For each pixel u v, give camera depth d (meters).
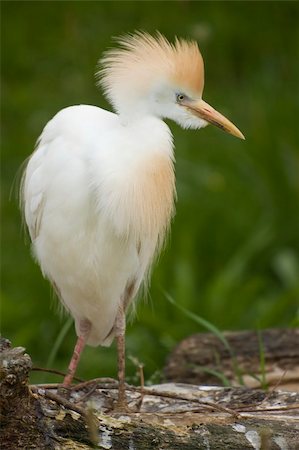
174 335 10.54
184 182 12.98
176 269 11.43
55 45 15.40
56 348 9.02
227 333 9.43
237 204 12.71
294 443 6.69
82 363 10.46
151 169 7.38
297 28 15.55
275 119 13.55
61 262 7.79
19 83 15.00
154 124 7.48
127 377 9.64
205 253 12.27
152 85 7.52
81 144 7.46
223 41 15.59
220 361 9.24
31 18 15.90
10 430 6.26
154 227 7.62
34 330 10.66
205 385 8.77
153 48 7.59
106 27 15.45
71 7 15.87
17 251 12.36
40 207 7.77
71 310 8.15
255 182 12.98
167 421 6.79
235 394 7.79
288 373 9.03
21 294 11.54
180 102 7.65
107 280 7.79
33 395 6.40
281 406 7.45
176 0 15.77
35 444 6.32
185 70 7.54
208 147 13.62
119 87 7.50
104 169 7.29
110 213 7.38
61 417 6.47
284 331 9.36
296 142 13.28
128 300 8.07
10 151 13.80
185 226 12.29
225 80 15.17
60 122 7.67
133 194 7.34
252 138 13.33
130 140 7.41
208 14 15.72
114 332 8.16
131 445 6.54
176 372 9.28
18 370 6.18
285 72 14.94
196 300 11.06
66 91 14.60
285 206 12.76
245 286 11.18
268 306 10.97
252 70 15.27
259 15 15.81
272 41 15.54
